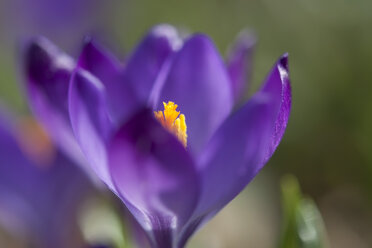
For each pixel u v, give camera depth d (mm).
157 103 305
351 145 710
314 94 737
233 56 329
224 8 863
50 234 396
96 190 400
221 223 661
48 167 388
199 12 888
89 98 276
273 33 802
